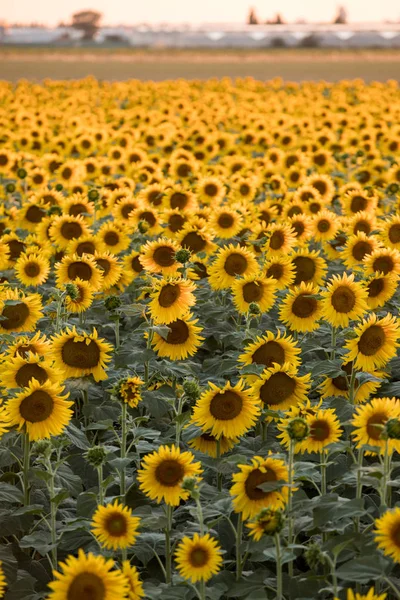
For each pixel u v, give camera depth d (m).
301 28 91.50
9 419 5.12
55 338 5.62
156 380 6.18
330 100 24.59
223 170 12.16
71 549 5.16
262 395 5.40
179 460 4.88
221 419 5.25
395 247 7.36
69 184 11.55
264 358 5.57
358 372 5.74
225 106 22.78
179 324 5.91
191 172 12.05
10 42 89.00
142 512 5.03
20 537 5.43
